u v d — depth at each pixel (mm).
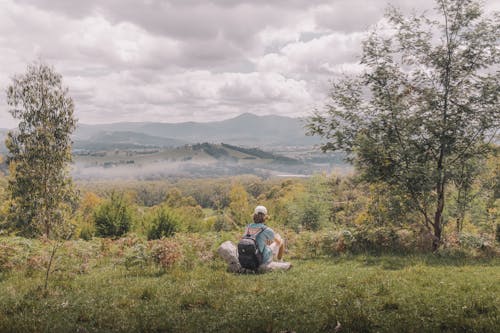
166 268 12062
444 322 6016
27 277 10969
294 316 6605
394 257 14188
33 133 33188
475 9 14852
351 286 8859
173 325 6211
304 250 16156
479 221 23422
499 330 5621
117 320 6465
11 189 33344
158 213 27922
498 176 16766
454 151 15617
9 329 5871
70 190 33938
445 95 15430
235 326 6035
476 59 15266
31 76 33969
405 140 15953
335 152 16953
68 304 7438
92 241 17594
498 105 14836
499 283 9062
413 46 15875
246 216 41406
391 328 5801
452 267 11836
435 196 15633
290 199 67812
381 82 16422
